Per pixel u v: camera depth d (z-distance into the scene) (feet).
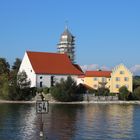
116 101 557.33
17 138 194.80
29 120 272.92
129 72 624.18
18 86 534.37
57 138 198.39
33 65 583.58
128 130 228.63
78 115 321.93
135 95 582.35
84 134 211.20
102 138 199.21
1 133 209.87
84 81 631.15
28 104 471.21
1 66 625.82
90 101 545.44
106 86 633.61
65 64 616.39
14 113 327.26
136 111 376.68
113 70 627.05
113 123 263.90
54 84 581.53
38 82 575.79
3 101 519.19
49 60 606.96
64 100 529.04
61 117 301.02
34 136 200.75
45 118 290.56
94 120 282.56
